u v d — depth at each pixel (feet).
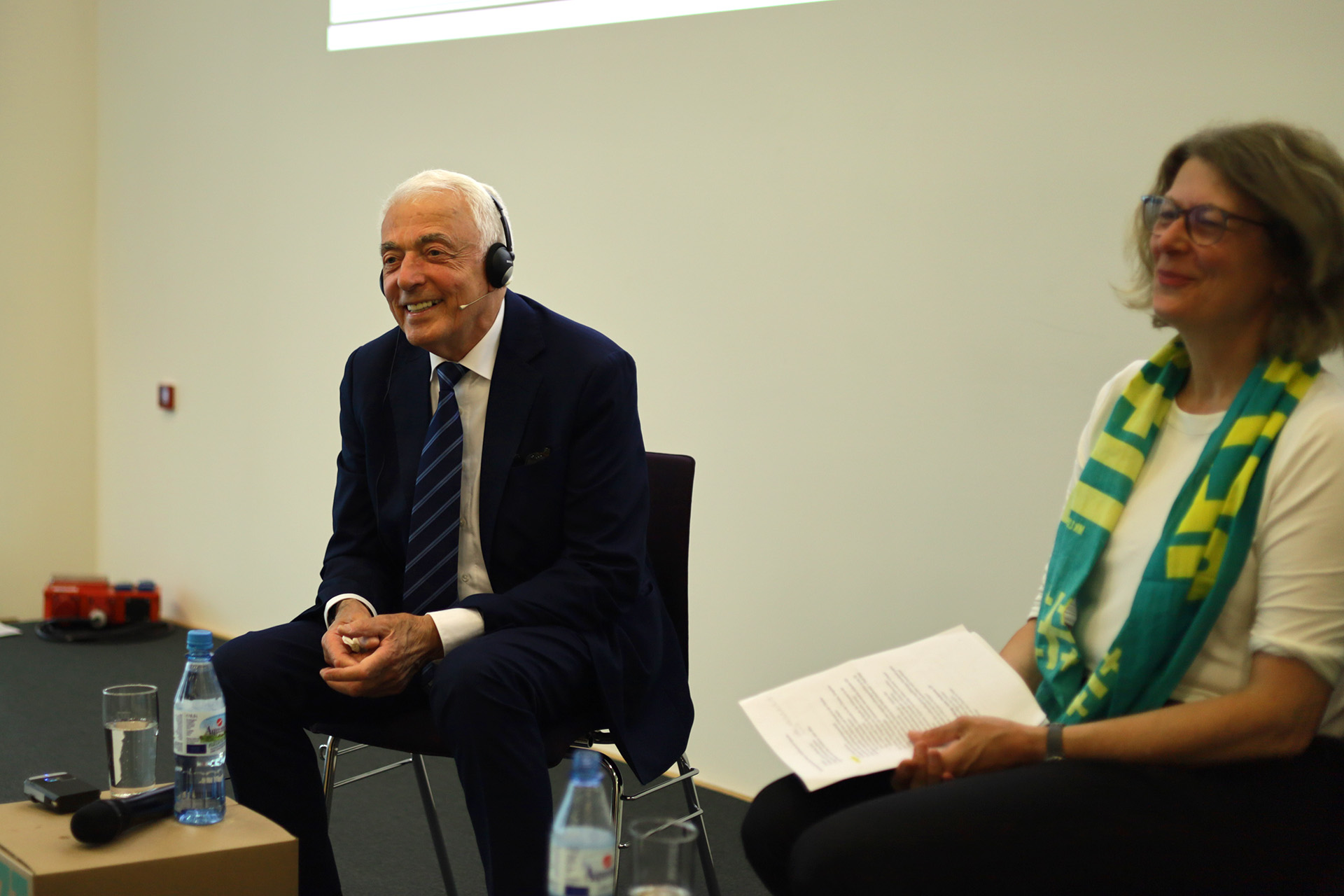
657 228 9.89
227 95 13.97
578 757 3.59
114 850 4.38
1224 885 3.88
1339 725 4.25
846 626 8.88
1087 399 7.66
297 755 5.89
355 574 6.31
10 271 15.31
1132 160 7.44
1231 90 7.04
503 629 5.72
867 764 4.21
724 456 9.55
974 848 3.82
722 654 9.63
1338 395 4.15
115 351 15.87
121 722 5.27
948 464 8.31
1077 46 7.63
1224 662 4.21
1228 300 4.27
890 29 8.46
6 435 15.42
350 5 12.45
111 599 14.51
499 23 11.01
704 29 9.50
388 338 6.74
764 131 9.18
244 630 14.23
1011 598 8.04
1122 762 4.02
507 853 5.14
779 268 9.15
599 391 6.14
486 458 6.15
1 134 15.12
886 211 8.55
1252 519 4.11
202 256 14.46
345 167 12.61
